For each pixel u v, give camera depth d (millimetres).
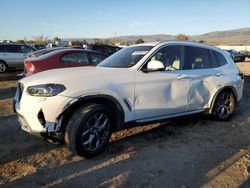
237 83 6488
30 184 3605
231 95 6449
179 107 5418
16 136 5219
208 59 6117
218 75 6094
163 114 5207
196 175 3883
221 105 6301
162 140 5168
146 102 4891
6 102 8102
